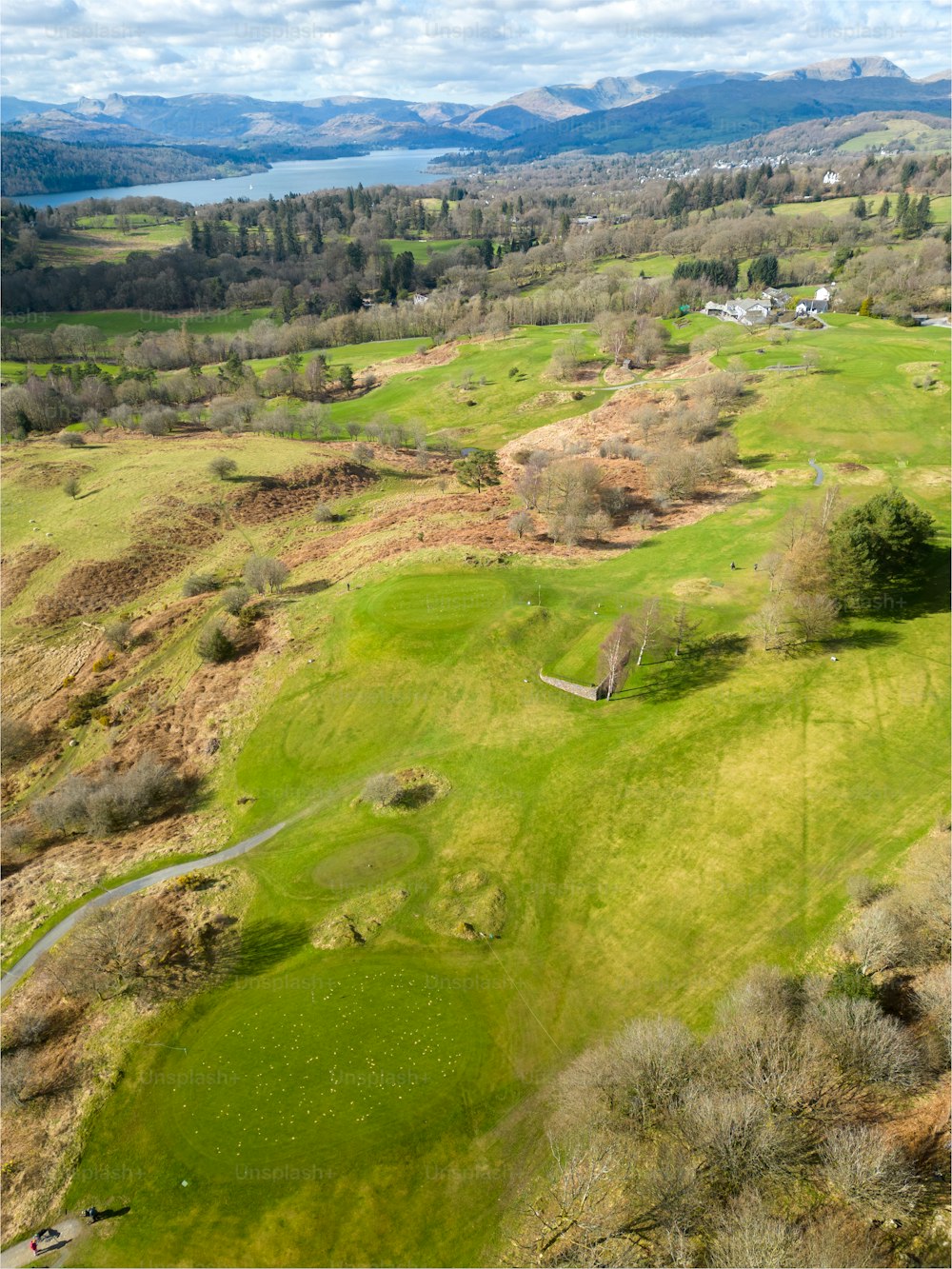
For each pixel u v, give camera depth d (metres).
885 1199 32.16
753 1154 34.09
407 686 74.06
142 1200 37.94
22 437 163.00
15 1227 37.44
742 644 74.56
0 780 77.94
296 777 66.75
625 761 62.94
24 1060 44.78
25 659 95.25
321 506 124.25
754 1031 38.81
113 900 56.47
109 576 108.00
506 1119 39.91
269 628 87.44
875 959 43.38
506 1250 34.44
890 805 55.72
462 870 55.28
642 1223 33.62
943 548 85.44
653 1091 37.84
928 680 67.38
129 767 72.44
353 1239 35.59
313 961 49.78
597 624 79.06
